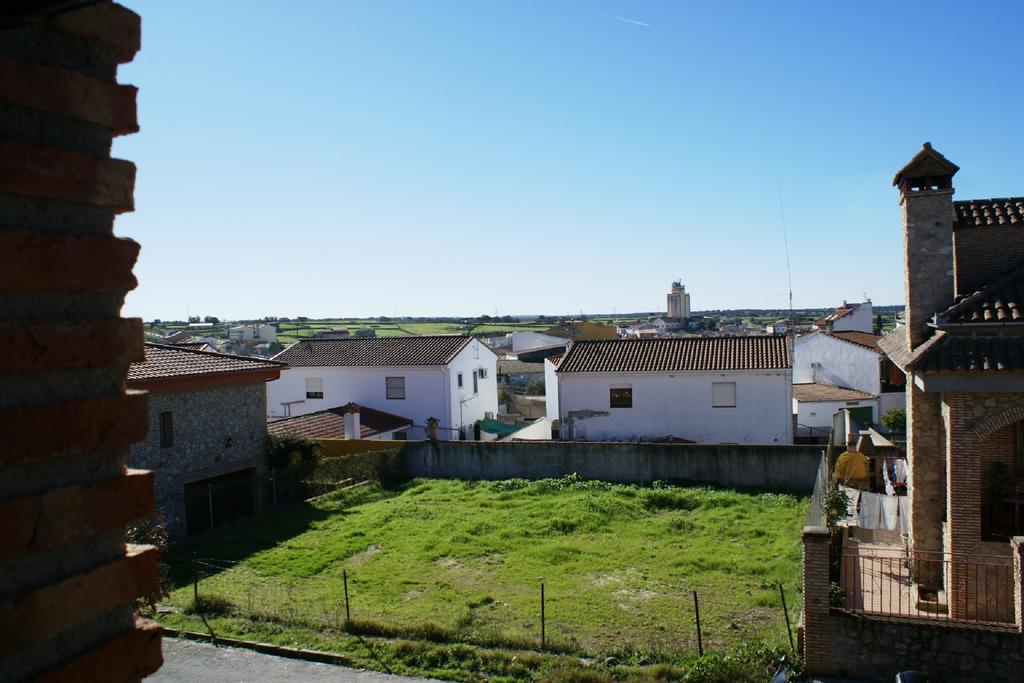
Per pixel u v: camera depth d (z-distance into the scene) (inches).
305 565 679.1
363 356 1540.4
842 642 417.4
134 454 776.9
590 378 1289.4
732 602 565.6
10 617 80.0
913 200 495.5
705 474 986.7
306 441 984.9
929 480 503.8
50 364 84.4
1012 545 412.8
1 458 79.0
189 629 521.3
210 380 866.8
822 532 422.9
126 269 94.3
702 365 1243.2
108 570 91.4
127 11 96.9
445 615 545.0
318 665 470.0
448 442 1098.1
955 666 401.1
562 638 498.9
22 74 83.6
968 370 425.7
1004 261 494.0
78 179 89.2
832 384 1662.2
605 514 840.9
